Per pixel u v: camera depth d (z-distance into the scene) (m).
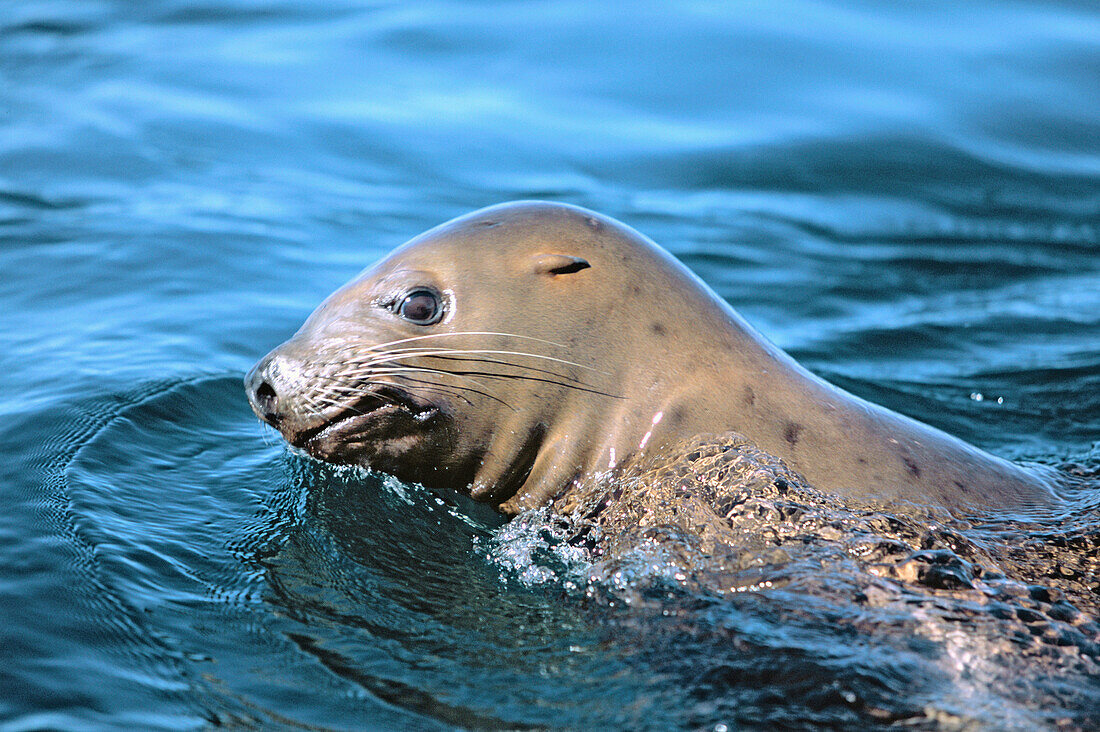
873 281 36.06
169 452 22.64
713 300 21.75
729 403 20.45
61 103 47.28
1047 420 27.31
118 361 26.64
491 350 20.59
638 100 48.38
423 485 22.20
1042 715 14.85
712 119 47.00
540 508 21.06
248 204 38.84
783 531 18.44
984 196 42.66
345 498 21.52
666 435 20.30
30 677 14.70
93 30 56.69
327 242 36.22
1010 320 33.53
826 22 55.62
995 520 19.53
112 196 38.91
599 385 20.73
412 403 20.66
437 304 20.77
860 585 17.27
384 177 41.94
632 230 22.08
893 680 15.51
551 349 20.66
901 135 46.22
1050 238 39.88
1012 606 16.84
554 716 15.09
